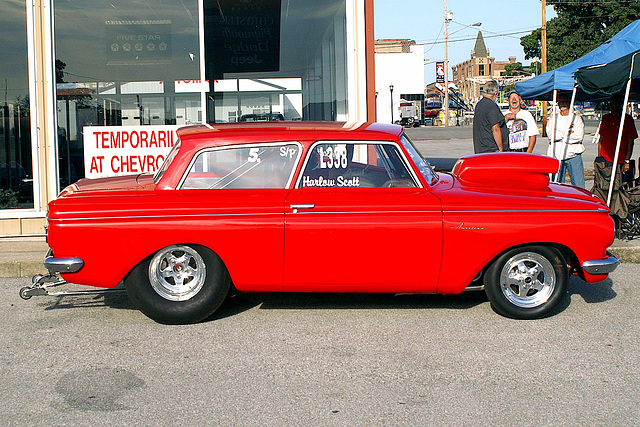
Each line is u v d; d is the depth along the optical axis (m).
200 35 9.26
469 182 5.68
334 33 9.38
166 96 9.21
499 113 8.96
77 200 5.17
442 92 85.25
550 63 52.41
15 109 8.45
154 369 4.40
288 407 3.80
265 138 5.35
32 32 8.38
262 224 5.11
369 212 5.15
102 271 5.11
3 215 8.39
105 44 8.88
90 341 4.96
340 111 9.41
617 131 8.94
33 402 3.89
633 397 3.93
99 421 3.64
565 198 5.40
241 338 4.99
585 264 5.29
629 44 8.33
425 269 5.21
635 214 8.10
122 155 9.00
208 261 5.20
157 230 5.06
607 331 5.12
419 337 4.99
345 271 5.19
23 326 5.32
